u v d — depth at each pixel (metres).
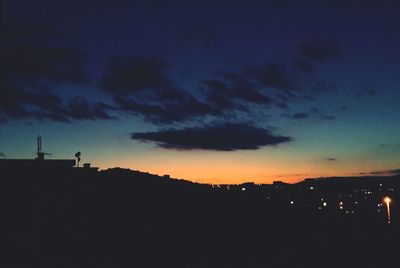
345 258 29.34
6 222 29.81
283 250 32.16
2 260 24.11
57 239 28.56
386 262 27.78
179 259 27.69
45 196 34.59
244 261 28.42
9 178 34.47
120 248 28.50
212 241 33.44
